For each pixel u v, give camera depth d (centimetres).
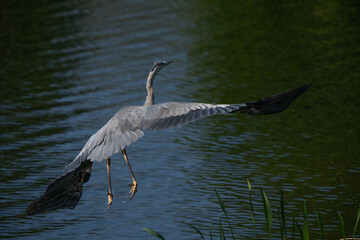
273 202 1216
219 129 1691
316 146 1530
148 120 609
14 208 1189
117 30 2752
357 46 2483
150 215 1167
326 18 2950
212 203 1217
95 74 2148
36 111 1783
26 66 2238
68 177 659
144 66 2233
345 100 1898
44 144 1527
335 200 1216
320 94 1964
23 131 1625
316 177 1334
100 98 1894
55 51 2423
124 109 635
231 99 1842
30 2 3303
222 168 1394
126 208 1200
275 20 2938
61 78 2109
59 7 3212
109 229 1107
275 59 2334
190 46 2508
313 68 2214
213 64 2277
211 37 2648
